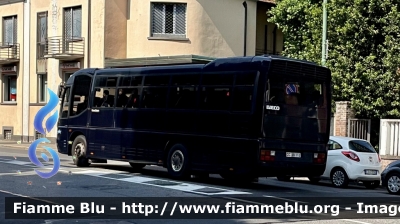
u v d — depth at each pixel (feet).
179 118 55.57
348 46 81.15
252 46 114.42
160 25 104.53
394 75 78.95
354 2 80.38
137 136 59.52
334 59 82.28
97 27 106.01
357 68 79.71
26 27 122.72
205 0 105.70
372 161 62.18
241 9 111.86
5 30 128.06
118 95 62.49
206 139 52.75
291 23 95.25
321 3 89.45
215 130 52.13
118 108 62.13
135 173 60.85
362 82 80.12
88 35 107.65
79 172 59.11
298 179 69.72
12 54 124.47
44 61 118.52
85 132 66.13
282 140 50.14
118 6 106.01
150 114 58.49
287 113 50.47
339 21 81.92
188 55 95.20
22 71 123.65
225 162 51.08
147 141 58.39
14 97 127.54
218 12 107.65
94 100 65.51
